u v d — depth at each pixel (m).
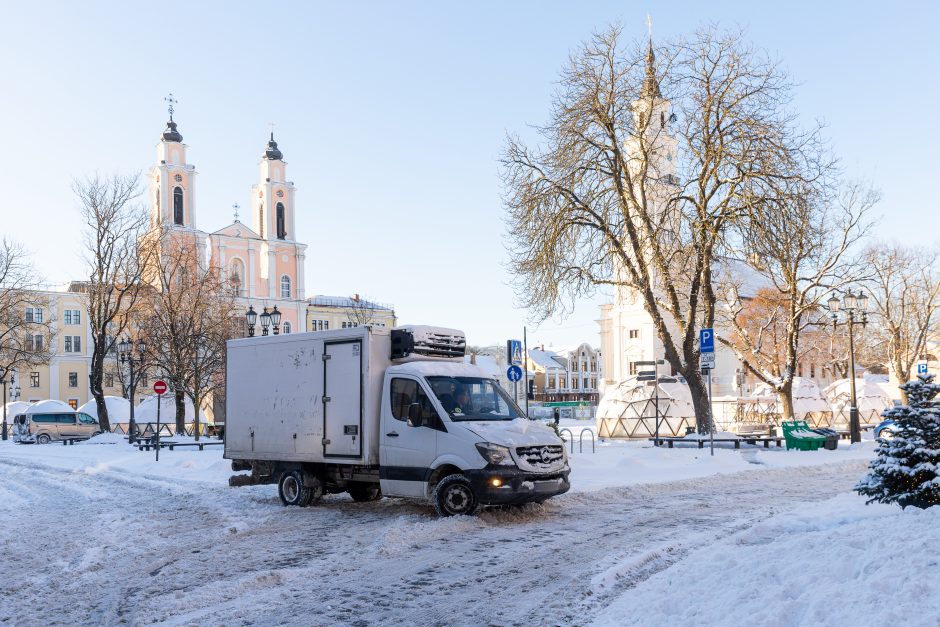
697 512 13.48
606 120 28.66
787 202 26.84
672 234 29.02
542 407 80.56
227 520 13.35
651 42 29.53
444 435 12.57
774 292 48.06
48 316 88.88
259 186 96.75
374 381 13.67
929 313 57.16
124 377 65.56
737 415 49.19
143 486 19.59
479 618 7.02
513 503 12.27
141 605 7.54
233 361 16.19
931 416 10.30
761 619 5.58
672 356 29.56
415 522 11.96
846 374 65.44
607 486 16.69
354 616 7.15
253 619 7.07
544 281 28.72
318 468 14.97
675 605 6.54
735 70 28.20
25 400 87.19
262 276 94.25
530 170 29.34
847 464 22.14
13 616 7.52
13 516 14.59
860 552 6.80
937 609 5.02
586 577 8.46
